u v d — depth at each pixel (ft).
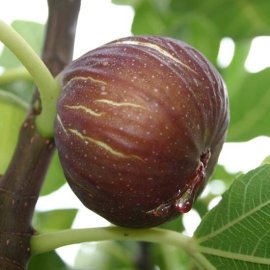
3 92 1.10
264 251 0.80
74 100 0.73
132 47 0.74
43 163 0.79
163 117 0.71
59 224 1.23
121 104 0.71
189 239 0.80
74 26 0.89
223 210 0.80
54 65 0.87
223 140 0.80
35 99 0.81
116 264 1.24
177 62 0.74
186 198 0.74
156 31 1.41
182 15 1.35
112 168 0.72
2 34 0.75
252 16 1.34
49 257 1.05
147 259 1.17
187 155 0.72
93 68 0.74
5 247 0.76
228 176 1.28
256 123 1.26
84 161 0.73
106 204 0.74
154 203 0.73
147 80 0.72
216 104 0.75
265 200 0.80
